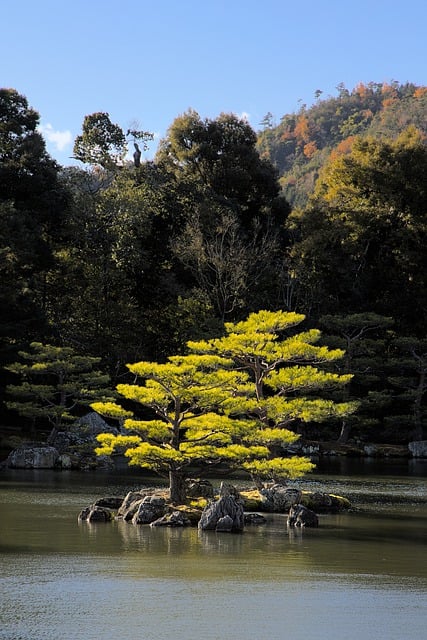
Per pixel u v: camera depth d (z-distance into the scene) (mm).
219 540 30391
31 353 66875
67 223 77312
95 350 73125
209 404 37031
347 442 77312
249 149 91000
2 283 64688
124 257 75438
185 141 91875
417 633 18625
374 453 73875
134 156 90438
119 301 77562
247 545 29422
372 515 38656
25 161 72438
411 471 60188
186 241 77562
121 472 55406
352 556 27719
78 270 77562
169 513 34656
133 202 77062
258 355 40812
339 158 90250
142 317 77938
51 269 75562
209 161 89938
